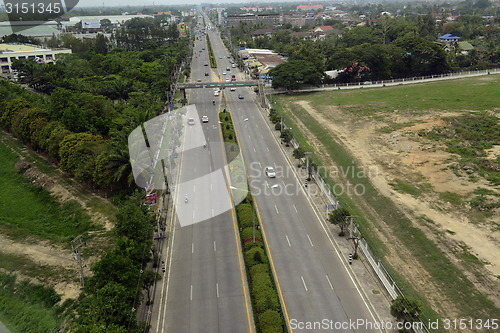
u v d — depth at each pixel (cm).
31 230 6975
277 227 6856
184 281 5581
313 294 5244
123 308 4416
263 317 4700
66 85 14000
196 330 4706
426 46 17500
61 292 5303
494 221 6638
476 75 17850
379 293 5256
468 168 8481
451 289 5294
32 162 9638
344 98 15000
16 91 12838
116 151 7569
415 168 8838
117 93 13438
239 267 5841
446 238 6322
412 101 13875
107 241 6569
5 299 5156
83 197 7988
